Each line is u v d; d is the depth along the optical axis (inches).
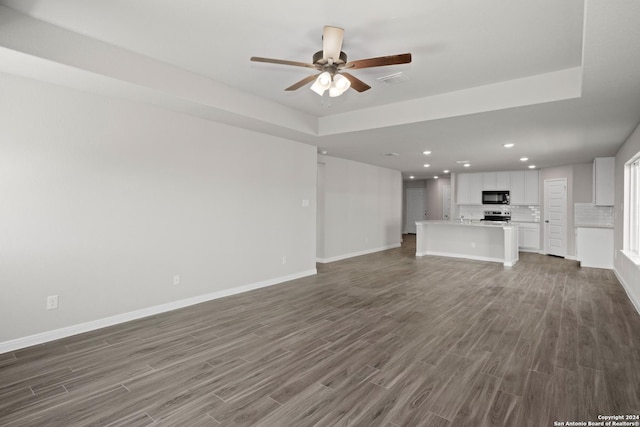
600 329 133.4
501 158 281.0
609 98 126.7
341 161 299.0
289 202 217.8
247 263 191.3
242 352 112.2
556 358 108.2
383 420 76.7
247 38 108.9
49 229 119.3
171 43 112.7
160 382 93.0
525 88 135.7
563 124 165.9
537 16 92.2
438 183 494.3
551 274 240.1
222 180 176.4
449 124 167.6
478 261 294.7
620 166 226.1
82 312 127.8
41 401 83.6
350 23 97.9
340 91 103.2
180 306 159.3
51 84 119.0
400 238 402.0
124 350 113.0
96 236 131.0
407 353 111.9
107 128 132.9
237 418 77.3
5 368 100.0
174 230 156.2
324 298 177.3
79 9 93.1
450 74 133.2
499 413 79.4
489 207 397.4
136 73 119.9
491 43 108.2
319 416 78.2
